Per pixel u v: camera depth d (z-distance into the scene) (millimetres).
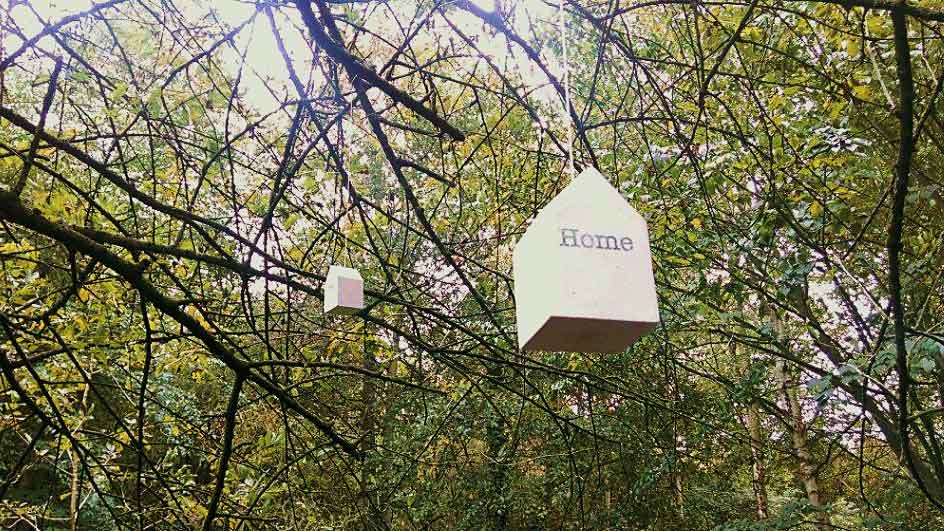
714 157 3801
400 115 3625
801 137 3742
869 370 3195
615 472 7320
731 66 4168
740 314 4781
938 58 3684
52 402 2639
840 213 4125
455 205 4395
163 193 3191
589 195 1368
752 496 9203
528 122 4176
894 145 3650
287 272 3117
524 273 1372
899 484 6105
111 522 5801
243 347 3670
